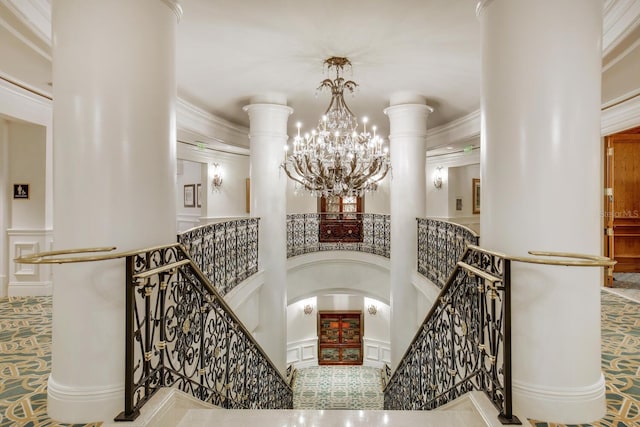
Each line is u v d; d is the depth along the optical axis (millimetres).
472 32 4660
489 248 2783
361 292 10297
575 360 2445
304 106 8258
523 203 2574
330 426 2414
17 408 2590
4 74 5012
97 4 2539
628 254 8156
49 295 6238
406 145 7379
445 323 3453
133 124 2602
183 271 2881
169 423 2396
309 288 10266
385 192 12523
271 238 7520
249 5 4035
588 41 2494
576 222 2484
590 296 2488
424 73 6047
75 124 2521
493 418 2260
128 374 2197
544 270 2502
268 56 5383
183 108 7461
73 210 2520
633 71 4781
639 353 3729
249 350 4488
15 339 4117
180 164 13078
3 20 3555
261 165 7473
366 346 12750
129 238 2582
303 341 12562
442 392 3428
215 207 10805
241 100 7590
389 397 6906
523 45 2564
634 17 3514
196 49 5137
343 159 5406
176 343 2826
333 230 11914
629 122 6035
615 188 8141
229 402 3666
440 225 6285
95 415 2410
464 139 8805
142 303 2717
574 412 2395
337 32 4668
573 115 2484
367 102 7805
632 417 2479
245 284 6547
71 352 2467
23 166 6203
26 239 6211
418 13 4211
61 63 2549
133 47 2609
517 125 2592
